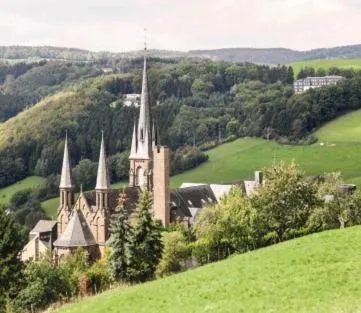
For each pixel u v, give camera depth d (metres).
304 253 67.31
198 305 56.62
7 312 82.38
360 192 126.81
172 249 112.06
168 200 155.75
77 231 142.75
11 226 91.25
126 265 101.44
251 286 59.03
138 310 59.66
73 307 68.94
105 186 145.25
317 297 52.47
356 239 70.69
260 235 120.75
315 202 122.25
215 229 121.06
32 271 90.19
